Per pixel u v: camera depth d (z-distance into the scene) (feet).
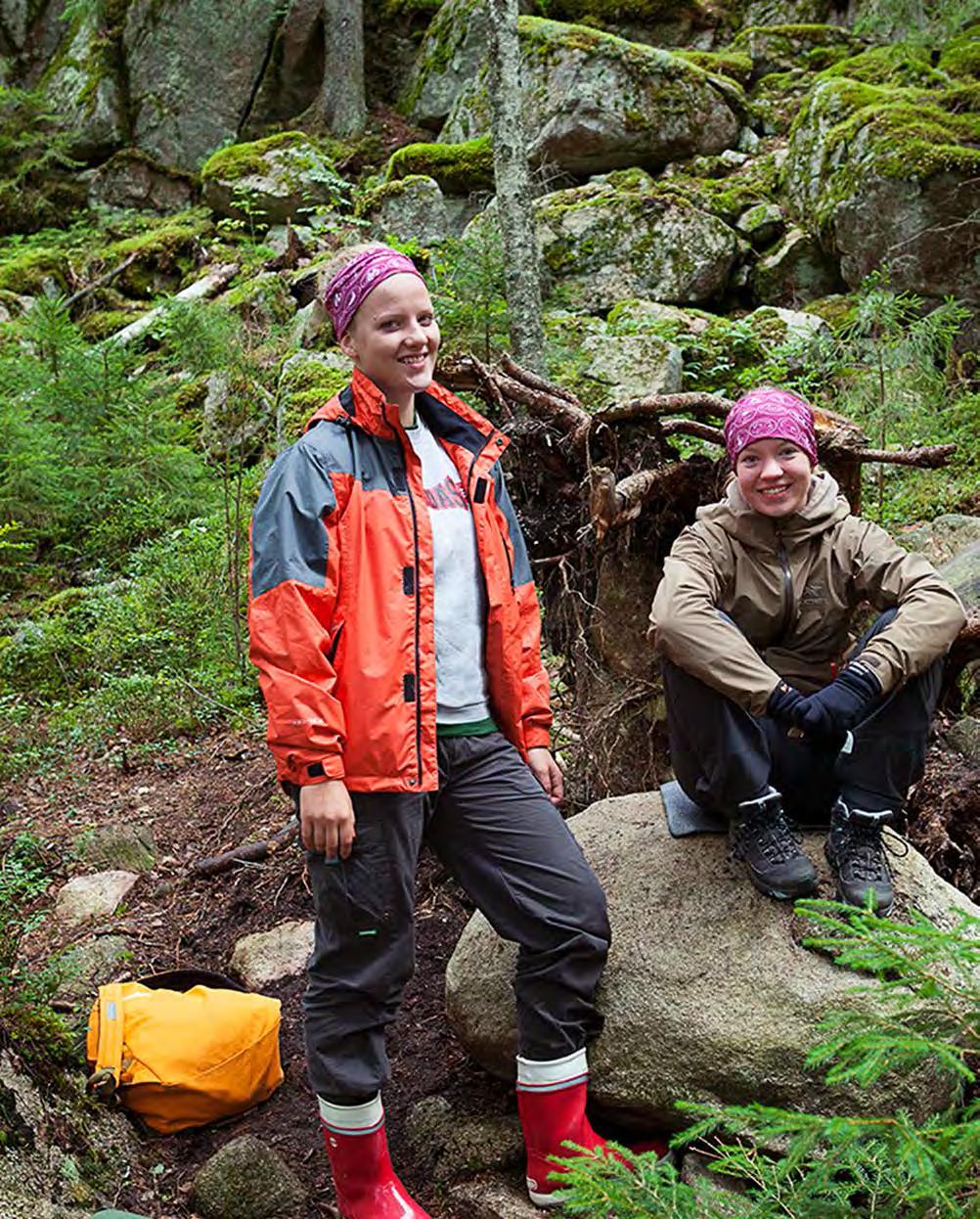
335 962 8.45
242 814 15.19
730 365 25.90
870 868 8.78
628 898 9.60
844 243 27.53
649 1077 8.73
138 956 12.54
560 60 31.96
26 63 45.24
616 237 29.30
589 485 11.71
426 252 28.68
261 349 26.86
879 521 17.54
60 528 24.45
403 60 41.75
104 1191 9.34
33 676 19.98
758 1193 6.79
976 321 25.57
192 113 41.86
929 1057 7.29
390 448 8.62
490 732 8.90
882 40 34.12
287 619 8.02
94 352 26.16
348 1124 8.58
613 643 12.03
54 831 15.17
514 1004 9.61
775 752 9.37
